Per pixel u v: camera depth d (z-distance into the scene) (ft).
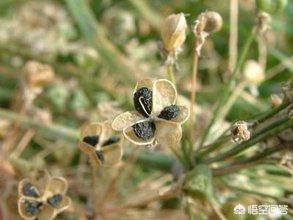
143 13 0.34
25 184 0.20
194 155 0.20
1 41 0.32
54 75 0.31
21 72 0.29
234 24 0.29
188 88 0.31
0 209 0.24
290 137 0.19
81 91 0.31
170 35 0.19
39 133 0.28
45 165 0.28
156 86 0.17
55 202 0.20
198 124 0.26
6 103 0.32
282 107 0.18
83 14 0.30
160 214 0.27
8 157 0.25
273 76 0.33
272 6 0.21
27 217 0.20
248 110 0.30
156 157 0.25
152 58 0.33
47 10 0.33
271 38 0.34
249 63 0.26
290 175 0.22
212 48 0.34
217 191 0.22
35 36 0.32
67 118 0.31
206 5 0.34
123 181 0.26
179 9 0.34
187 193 0.19
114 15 0.34
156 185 0.26
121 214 0.25
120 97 0.30
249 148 0.20
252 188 0.23
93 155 0.19
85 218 0.23
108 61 0.30
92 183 0.24
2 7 0.34
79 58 0.32
